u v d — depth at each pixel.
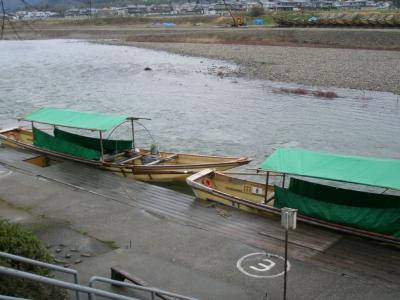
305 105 34.00
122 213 14.64
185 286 10.23
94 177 18.61
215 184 17.44
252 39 78.12
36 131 22.56
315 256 11.90
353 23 80.88
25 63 62.66
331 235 13.14
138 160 20.73
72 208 15.02
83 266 11.05
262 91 39.28
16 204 15.35
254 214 14.78
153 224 13.77
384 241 12.47
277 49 65.88
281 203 14.30
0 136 24.33
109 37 101.06
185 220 14.33
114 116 20.77
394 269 11.30
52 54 73.38
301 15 104.50
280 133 27.33
